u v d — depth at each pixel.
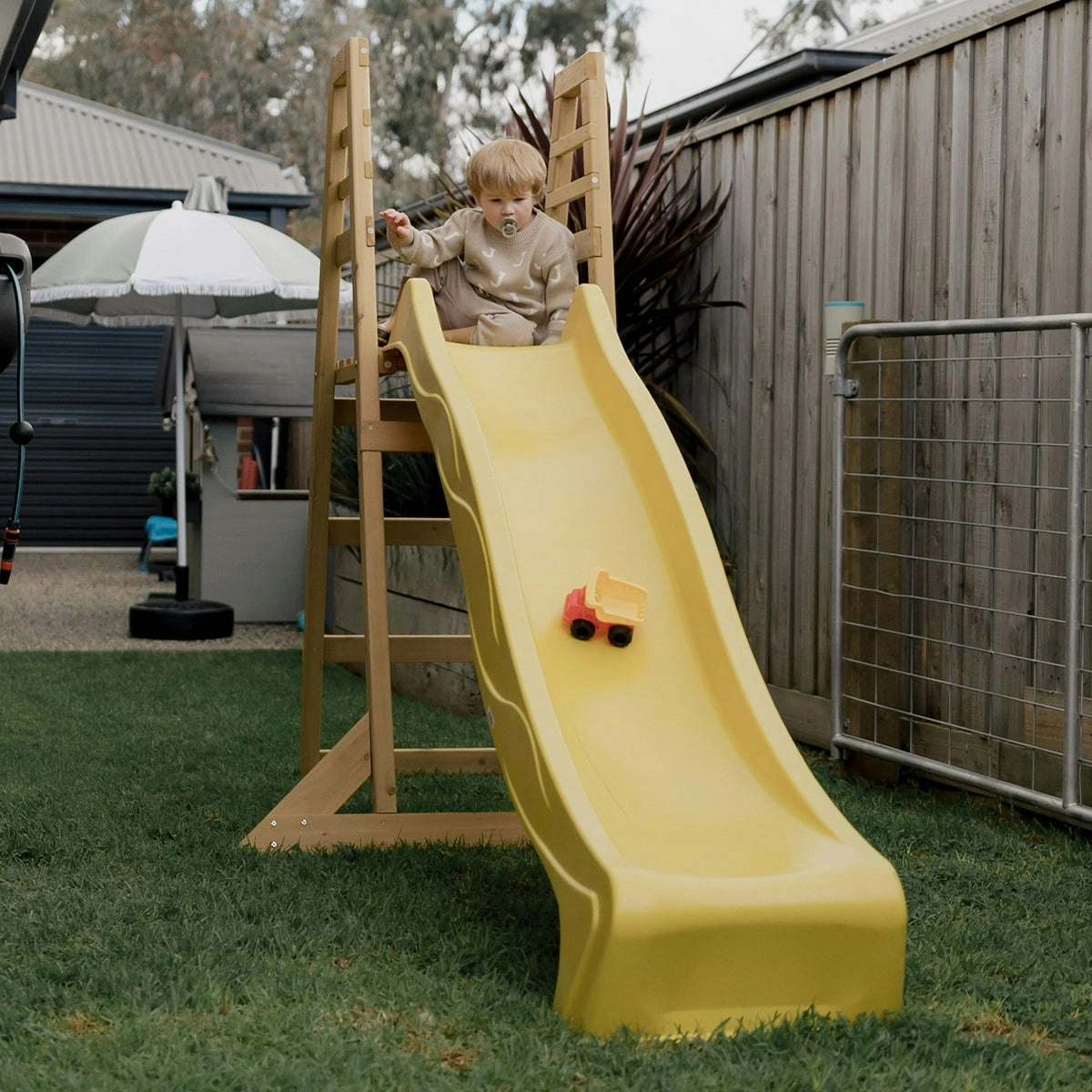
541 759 2.47
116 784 4.09
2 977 2.39
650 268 5.43
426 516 6.12
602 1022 2.23
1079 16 3.67
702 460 5.57
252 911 2.81
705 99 6.91
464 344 3.67
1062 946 2.80
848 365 4.34
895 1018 2.33
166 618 7.61
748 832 2.50
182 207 7.62
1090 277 3.65
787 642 5.04
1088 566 3.64
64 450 13.68
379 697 3.42
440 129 27.92
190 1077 2.01
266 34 27.12
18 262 2.93
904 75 4.37
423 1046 2.22
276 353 8.71
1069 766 3.53
